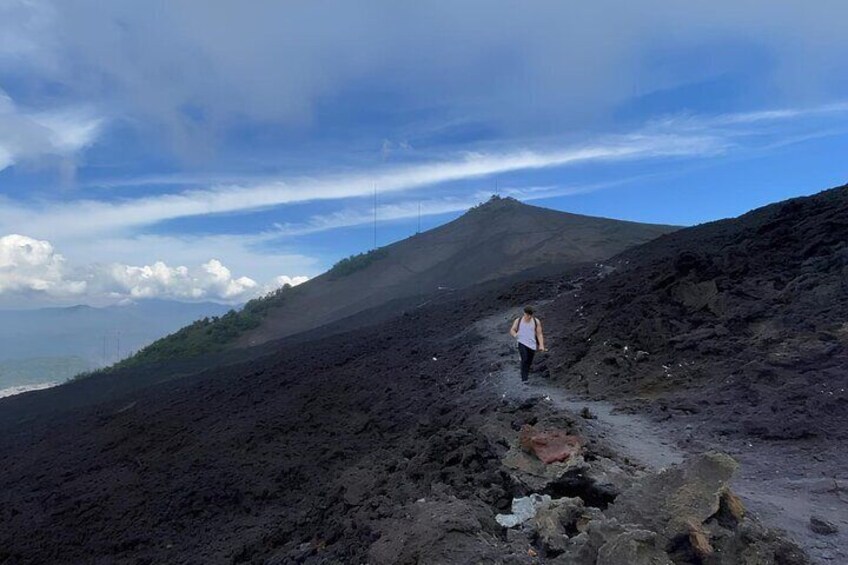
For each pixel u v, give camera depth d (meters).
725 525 4.26
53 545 12.59
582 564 3.86
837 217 12.43
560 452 5.79
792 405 7.71
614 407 9.53
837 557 4.29
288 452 14.20
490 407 11.17
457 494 5.74
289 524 8.82
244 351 49.16
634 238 60.12
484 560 4.13
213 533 11.07
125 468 17.36
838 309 9.51
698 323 11.54
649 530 4.04
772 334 9.81
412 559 4.37
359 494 7.56
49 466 20.80
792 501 5.45
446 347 18.70
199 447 16.84
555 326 16.12
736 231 17.64
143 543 11.52
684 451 7.21
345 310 64.44
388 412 14.52
